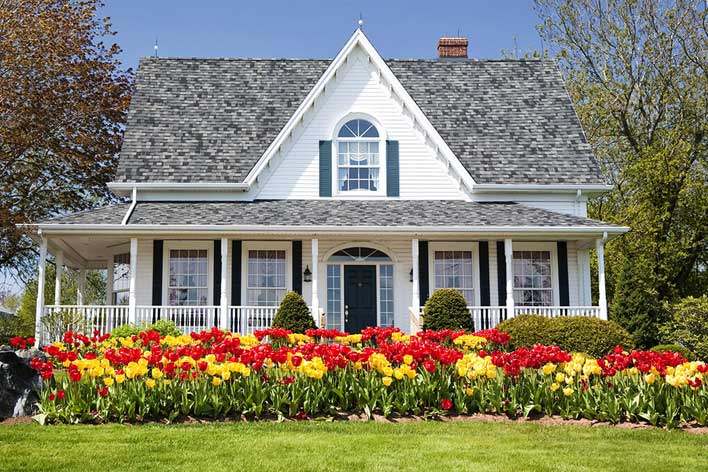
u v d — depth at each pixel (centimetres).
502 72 2519
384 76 2194
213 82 2400
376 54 2183
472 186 2125
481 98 2416
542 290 2080
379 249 2083
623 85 3109
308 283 2050
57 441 854
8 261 2802
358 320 2058
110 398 981
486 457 796
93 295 4306
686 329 1950
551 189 2156
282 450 816
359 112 2191
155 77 2391
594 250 2753
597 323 1669
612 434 925
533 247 2092
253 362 995
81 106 2603
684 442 889
